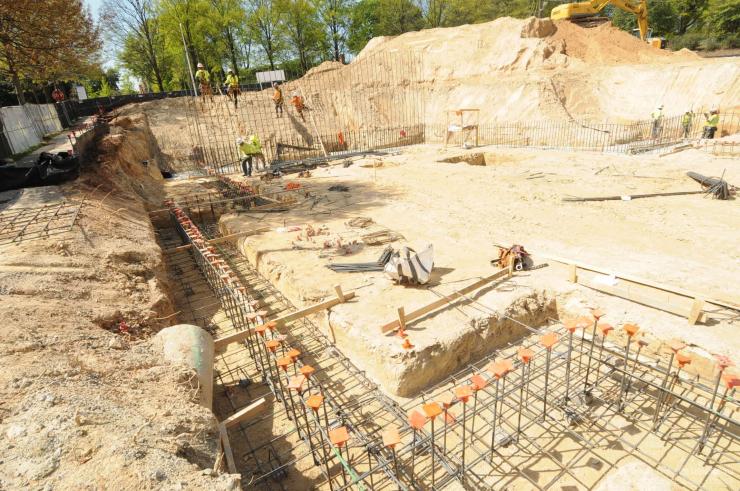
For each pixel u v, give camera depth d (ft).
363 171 65.26
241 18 139.64
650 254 30.89
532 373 21.48
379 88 112.57
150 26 139.03
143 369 17.74
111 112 95.20
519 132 85.15
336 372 22.66
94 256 27.96
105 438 12.42
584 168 58.70
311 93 111.86
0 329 17.21
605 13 212.02
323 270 29.96
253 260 35.12
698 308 21.56
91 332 19.61
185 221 39.96
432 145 91.61
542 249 32.55
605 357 22.50
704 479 15.96
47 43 67.46
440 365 21.47
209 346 20.65
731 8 147.23
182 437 13.80
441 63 112.37
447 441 18.04
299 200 49.78
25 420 12.68
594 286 26.02
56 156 42.93
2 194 38.65
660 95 83.87
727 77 76.54
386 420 19.21
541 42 100.07
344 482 15.87
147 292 26.81
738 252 30.81
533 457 17.28
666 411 19.16
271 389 20.75
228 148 89.45
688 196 44.55
